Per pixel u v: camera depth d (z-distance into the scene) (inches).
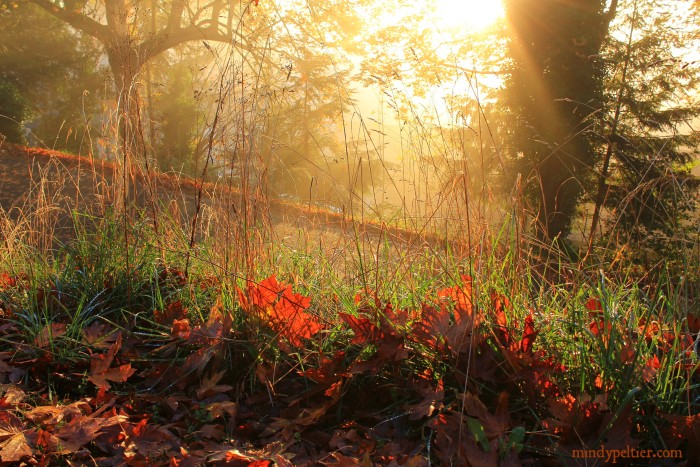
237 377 99.3
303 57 519.5
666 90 559.5
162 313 114.0
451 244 114.5
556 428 76.5
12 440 74.4
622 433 72.2
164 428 82.2
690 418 72.7
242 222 121.5
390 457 75.4
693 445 72.0
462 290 95.2
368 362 90.4
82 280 126.1
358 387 93.3
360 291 114.8
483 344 86.7
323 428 87.9
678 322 91.4
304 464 75.9
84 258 130.3
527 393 83.0
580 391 79.9
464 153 106.5
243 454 75.7
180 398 91.7
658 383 80.4
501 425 77.1
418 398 87.6
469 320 89.0
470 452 72.8
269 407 92.8
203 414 87.4
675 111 547.5
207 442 81.1
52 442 75.9
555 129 582.9
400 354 88.7
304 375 90.8
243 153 121.8
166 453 76.9
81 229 141.9
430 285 112.0
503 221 111.7
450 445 75.2
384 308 96.8
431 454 77.7
